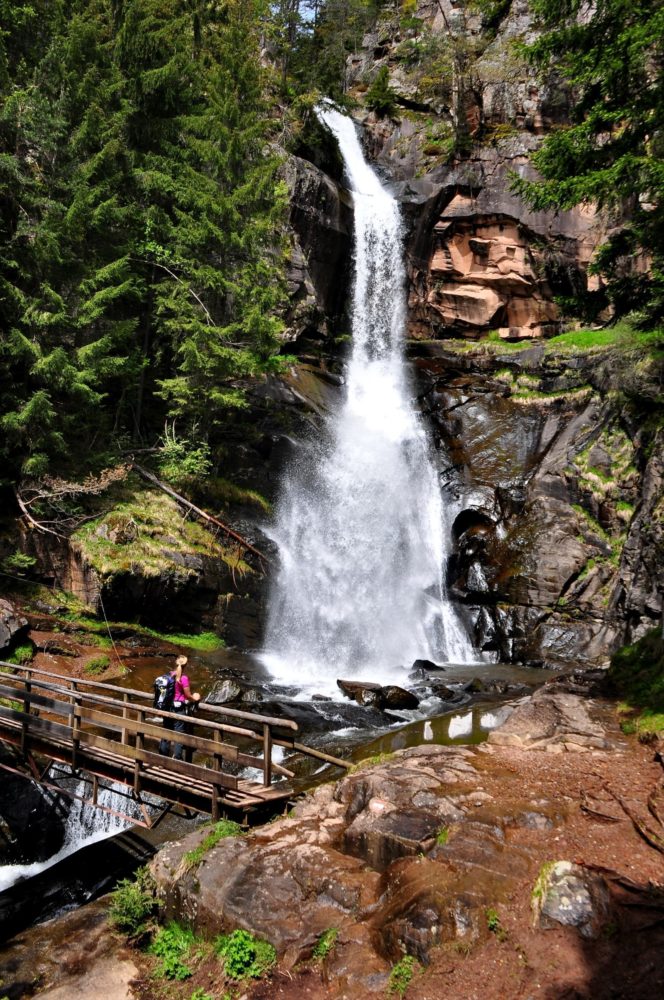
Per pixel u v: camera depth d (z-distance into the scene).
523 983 4.61
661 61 9.47
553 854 5.92
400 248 32.84
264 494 21.12
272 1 36.47
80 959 6.32
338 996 4.88
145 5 22.73
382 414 27.53
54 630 15.59
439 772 7.71
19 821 10.28
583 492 21.92
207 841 6.95
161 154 21.62
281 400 24.59
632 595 18.08
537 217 31.03
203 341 19.36
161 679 9.04
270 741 7.92
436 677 16.92
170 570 17.05
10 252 16.78
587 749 8.53
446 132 34.81
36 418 16.53
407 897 5.41
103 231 19.11
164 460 19.97
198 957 5.86
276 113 31.83
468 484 24.34
